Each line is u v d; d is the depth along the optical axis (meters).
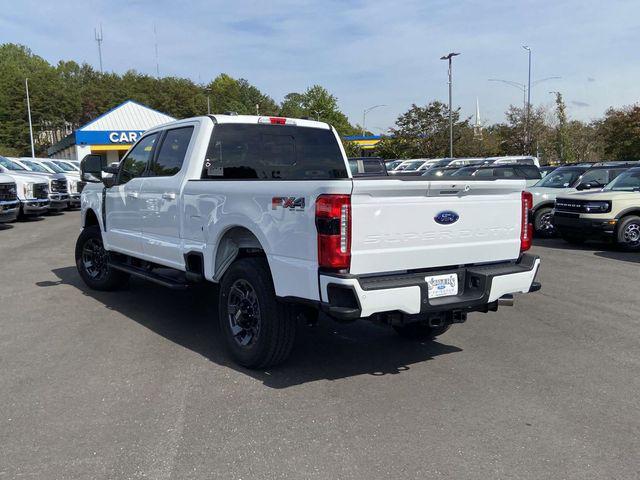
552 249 12.48
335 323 6.61
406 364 5.20
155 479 3.27
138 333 6.10
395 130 47.19
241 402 4.33
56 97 96.31
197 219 5.57
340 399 4.39
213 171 5.94
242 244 5.21
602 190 12.84
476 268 4.84
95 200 7.82
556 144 45.69
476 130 48.50
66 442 3.71
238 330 5.16
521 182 4.93
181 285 5.92
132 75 108.44
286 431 3.86
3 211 15.17
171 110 100.69
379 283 4.21
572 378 4.84
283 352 4.84
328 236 4.08
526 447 3.64
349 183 4.03
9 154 83.31
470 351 5.57
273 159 6.35
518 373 4.96
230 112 6.19
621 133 40.44
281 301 4.62
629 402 4.35
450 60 39.19
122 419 4.04
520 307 7.30
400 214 4.31
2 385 4.65
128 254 7.11
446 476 3.30
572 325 6.47
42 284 8.58
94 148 47.78
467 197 4.67
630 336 6.05
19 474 3.32
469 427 3.92
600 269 9.92
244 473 3.34
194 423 3.98
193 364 5.16
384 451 3.59
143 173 6.79
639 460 3.49
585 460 3.48
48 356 5.35
